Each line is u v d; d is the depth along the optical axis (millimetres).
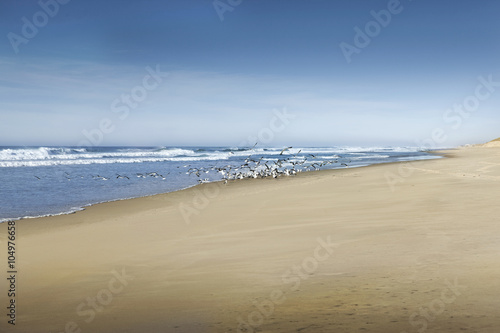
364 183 19297
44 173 29547
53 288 5719
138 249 8062
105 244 8633
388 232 8062
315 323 3590
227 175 28719
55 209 14109
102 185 22469
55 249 8258
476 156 48281
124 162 46281
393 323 3430
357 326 3420
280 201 14305
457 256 5816
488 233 7316
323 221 9945
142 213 13000
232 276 5793
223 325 3746
